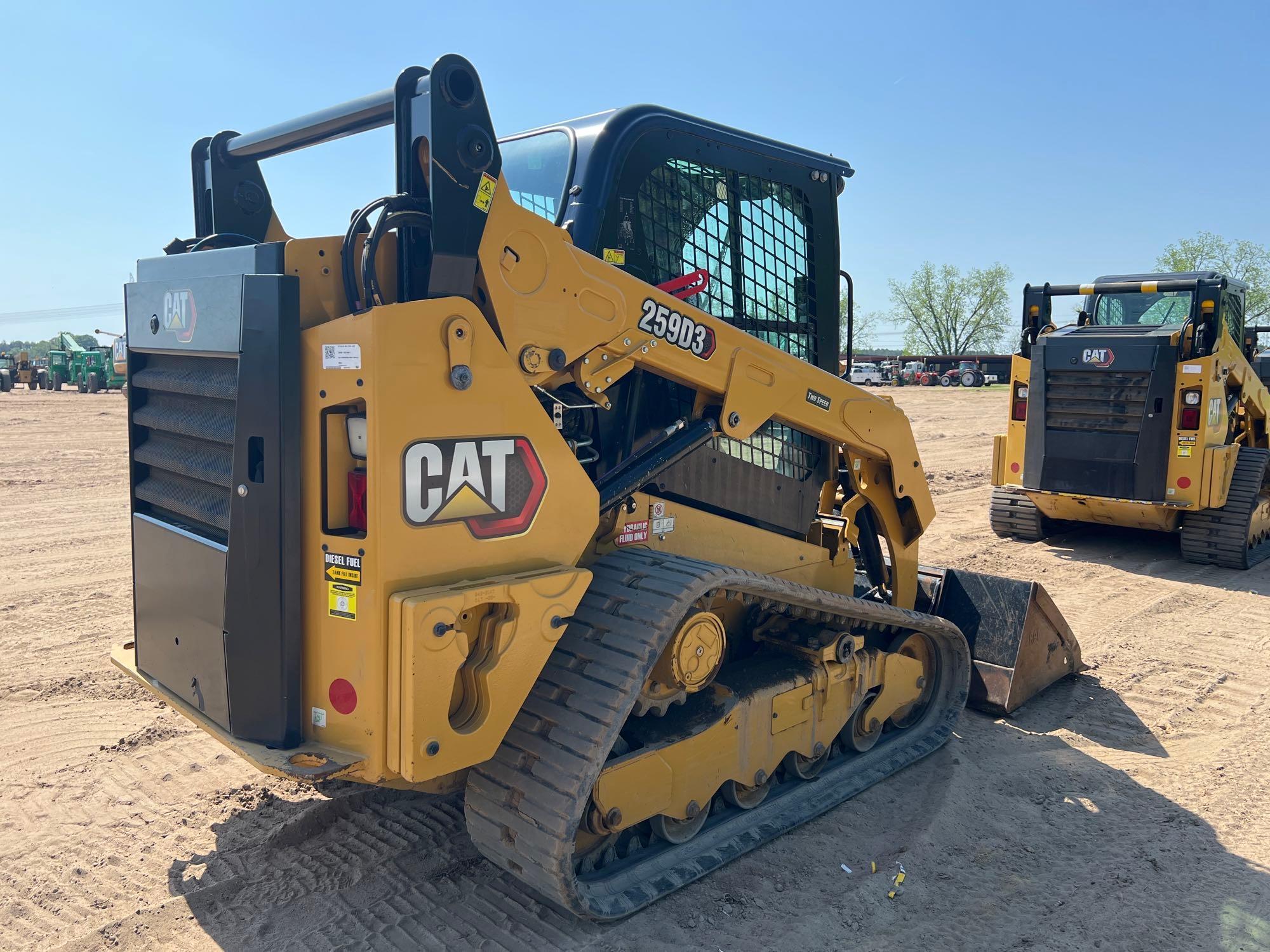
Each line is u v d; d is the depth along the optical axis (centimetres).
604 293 312
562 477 295
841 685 393
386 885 321
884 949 291
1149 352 764
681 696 326
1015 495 900
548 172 364
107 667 523
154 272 323
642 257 354
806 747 379
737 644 397
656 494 368
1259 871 338
